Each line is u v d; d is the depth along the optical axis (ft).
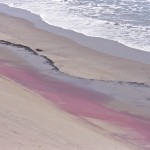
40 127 38.68
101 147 40.01
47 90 64.28
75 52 85.71
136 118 57.00
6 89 52.54
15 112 40.47
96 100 62.44
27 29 103.96
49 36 97.30
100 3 141.08
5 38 94.38
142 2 143.23
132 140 48.96
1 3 139.85
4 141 29.78
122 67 78.02
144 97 65.00
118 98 64.03
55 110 52.85
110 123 53.83
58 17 117.60
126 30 104.01
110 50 87.71
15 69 73.92
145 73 75.36
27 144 31.07
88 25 108.47
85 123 51.65
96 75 73.56
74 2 141.28
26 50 86.02
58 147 33.88
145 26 108.78
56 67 76.23
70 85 67.87
